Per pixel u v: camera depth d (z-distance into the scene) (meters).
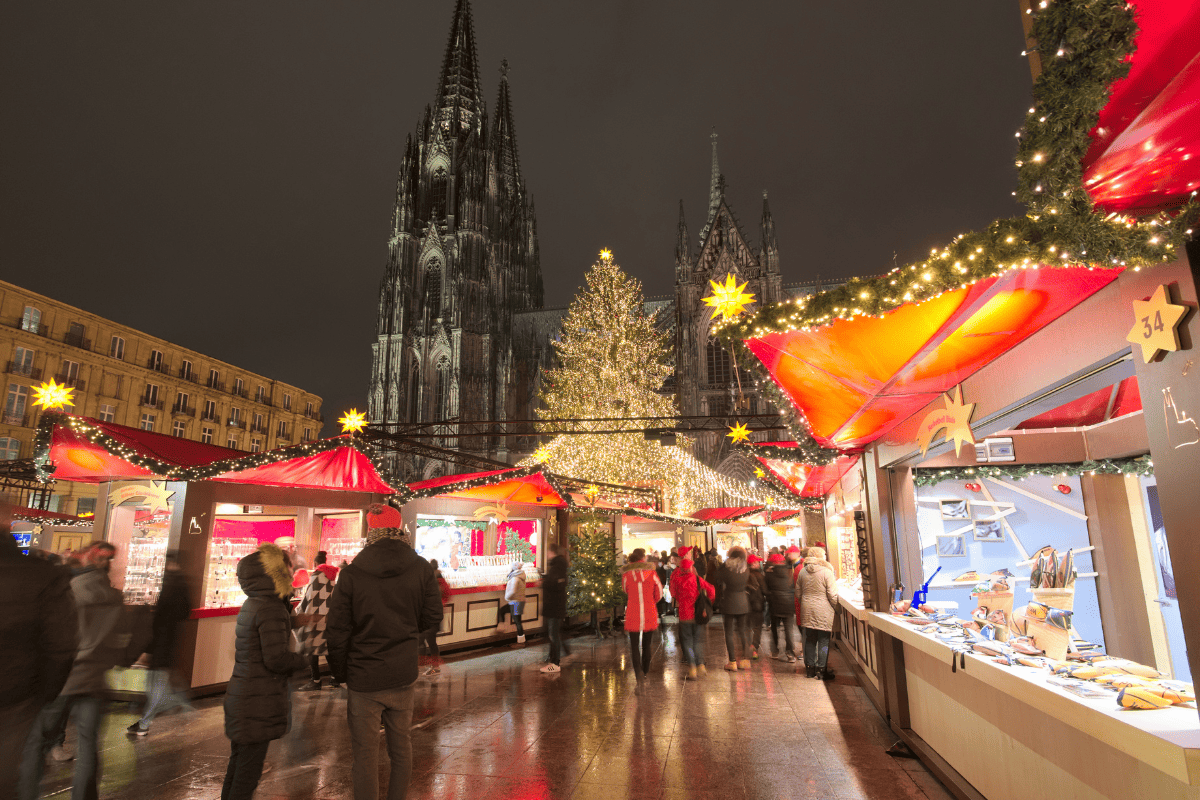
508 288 63.06
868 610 6.32
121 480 8.64
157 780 4.87
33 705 2.77
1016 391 3.33
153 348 47.75
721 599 9.50
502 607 12.45
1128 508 5.89
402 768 3.67
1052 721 3.20
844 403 4.95
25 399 38.75
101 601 4.17
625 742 5.85
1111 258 2.09
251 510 10.20
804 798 4.51
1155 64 1.71
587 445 26.84
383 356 56.28
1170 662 5.41
